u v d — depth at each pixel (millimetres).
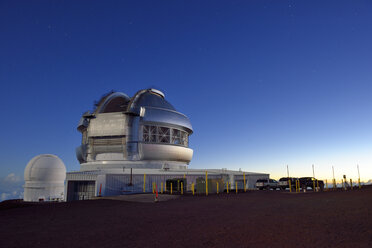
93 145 51250
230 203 19156
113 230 9914
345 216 11797
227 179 48500
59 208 17766
